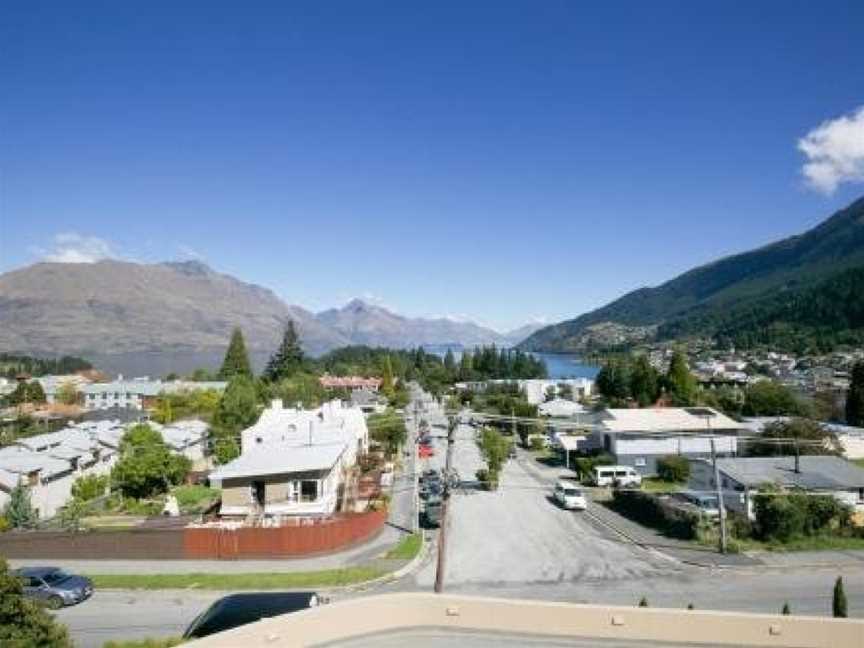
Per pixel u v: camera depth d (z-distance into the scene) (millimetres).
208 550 35719
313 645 14297
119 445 66938
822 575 32656
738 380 155250
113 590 30984
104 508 47594
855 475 44125
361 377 162750
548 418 88750
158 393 120688
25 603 17453
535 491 52688
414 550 36969
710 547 37469
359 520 39094
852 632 14484
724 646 14570
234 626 17922
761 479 42781
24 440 69500
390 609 15227
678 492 46281
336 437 53594
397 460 67188
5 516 43031
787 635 14531
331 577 32375
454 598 15312
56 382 156375
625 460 59625
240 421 73625
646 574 33188
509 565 34812
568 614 14930
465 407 111062
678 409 67500
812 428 59438
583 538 39812
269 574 32844
